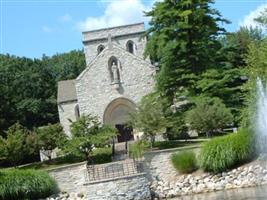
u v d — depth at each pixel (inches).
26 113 3093.0
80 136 1813.5
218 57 1987.0
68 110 2428.6
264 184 1360.7
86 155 1803.6
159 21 1953.7
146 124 1803.6
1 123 2738.7
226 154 1461.6
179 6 1929.1
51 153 2135.8
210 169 1480.1
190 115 1763.0
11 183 1486.2
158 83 1939.0
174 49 1913.1
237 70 1844.2
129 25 2630.4
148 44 1967.3
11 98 2955.2
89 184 1469.0
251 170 1413.6
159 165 1571.1
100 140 1784.0
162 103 1856.5
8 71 3208.7
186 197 1373.0
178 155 1553.9
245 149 1469.0
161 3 1936.5
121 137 2251.5
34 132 1956.2
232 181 1414.9
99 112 2231.8
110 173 1545.3
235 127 1911.9
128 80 2242.9
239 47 2203.5
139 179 1470.2
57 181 1567.4
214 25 1935.3
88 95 2237.9
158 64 2255.2
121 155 1845.5
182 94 1859.0
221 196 1263.5
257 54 1779.0
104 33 2632.9
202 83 1814.7
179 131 1889.8
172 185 1496.1
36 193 1507.1
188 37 1923.0
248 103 1630.2
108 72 2246.6
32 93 3240.7
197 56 1915.6
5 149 1851.6
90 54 2630.4
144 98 1941.4
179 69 1908.2
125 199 1451.8
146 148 1782.7
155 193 1486.2
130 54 2249.0
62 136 1925.4
